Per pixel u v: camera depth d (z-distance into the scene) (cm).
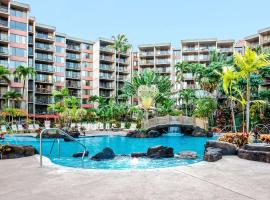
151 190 563
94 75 8250
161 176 697
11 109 4938
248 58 1609
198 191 553
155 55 8388
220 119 4738
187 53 8088
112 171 763
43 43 7181
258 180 652
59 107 5528
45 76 7175
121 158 1553
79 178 678
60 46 7575
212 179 662
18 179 670
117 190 564
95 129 4938
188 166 849
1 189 577
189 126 3869
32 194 538
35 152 1223
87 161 1461
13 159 1016
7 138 2964
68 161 1441
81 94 8075
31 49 6831
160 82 5591
